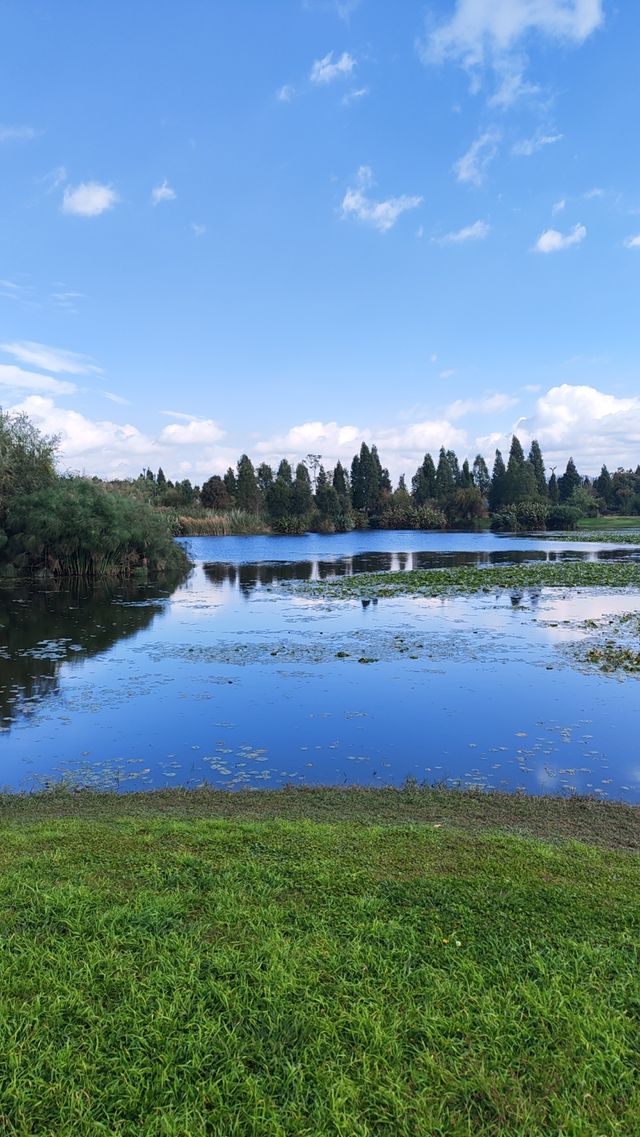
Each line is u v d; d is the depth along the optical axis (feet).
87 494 97.35
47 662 44.19
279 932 12.76
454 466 358.02
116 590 82.79
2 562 93.91
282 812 21.38
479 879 15.10
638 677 39.11
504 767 26.16
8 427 100.01
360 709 33.68
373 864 15.97
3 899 13.99
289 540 206.18
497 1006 10.83
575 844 17.89
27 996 11.03
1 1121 8.70
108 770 26.25
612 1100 9.12
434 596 76.23
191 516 232.53
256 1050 9.98
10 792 23.98
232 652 46.96
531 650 46.65
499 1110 8.96
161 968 11.72
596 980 11.41
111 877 15.15
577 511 258.57
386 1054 9.89
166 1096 9.21
